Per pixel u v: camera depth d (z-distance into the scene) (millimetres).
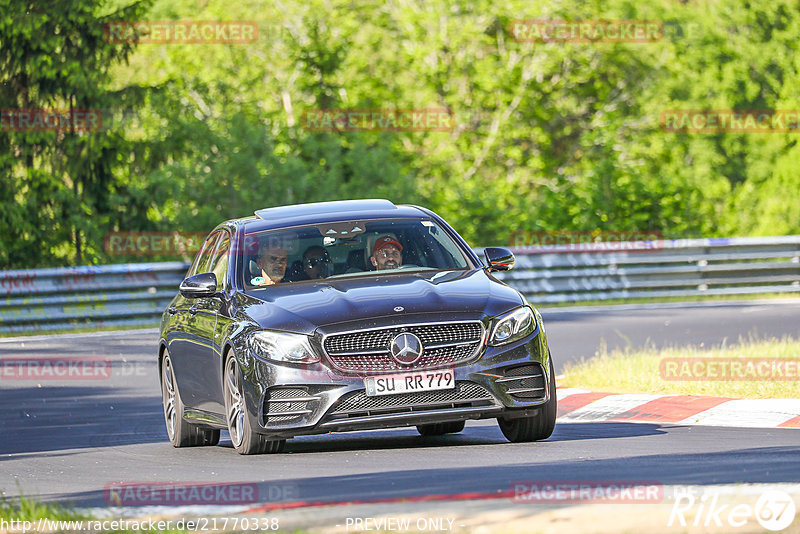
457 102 136875
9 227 104188
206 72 132500
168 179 104625
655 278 86750
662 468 25484
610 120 134375
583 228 106750
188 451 35406
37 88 106688
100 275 78125
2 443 39562
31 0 105688
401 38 140750
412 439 35344
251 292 32844
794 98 148250
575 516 19094
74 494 27125
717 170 148250
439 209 111938
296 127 115812
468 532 18375
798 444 29125
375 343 29906
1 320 75500
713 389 40469
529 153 142625
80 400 48969
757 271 87812
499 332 30484
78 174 107375
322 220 35312
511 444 31422
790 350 46906
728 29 157375
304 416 29859
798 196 135500
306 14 132250
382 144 117062
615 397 41156
